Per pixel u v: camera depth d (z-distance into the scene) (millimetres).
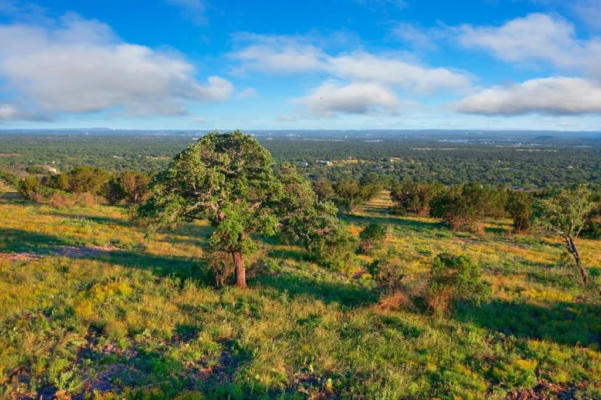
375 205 53875
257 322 9750
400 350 8570
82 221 24938
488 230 33031
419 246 23500
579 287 14789
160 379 7031
